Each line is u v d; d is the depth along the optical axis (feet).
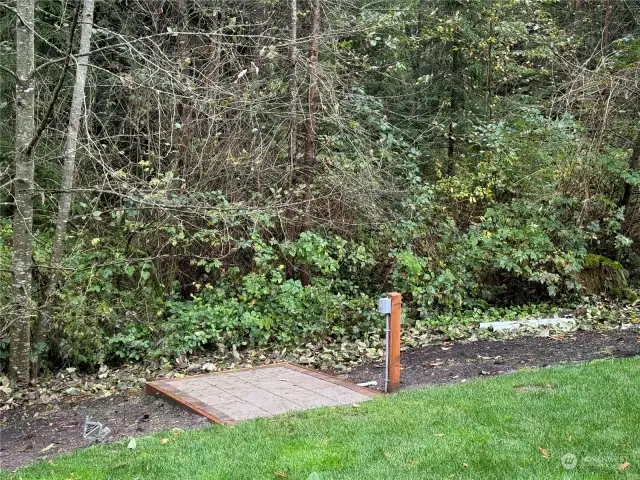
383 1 37.88
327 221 31.73
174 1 32.27
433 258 34.45
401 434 14.55
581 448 13.19
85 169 28.78
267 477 12.46
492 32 43.52
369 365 24.72
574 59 41.57
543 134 35.27
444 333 29.53
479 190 35.53
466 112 45.03
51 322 25.52
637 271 38.83
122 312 27.55
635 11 46.55
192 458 13.70
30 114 22.79
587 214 36.06
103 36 31.86
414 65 47.03
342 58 33.06
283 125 31.63
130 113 29.43
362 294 32.17
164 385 20.92
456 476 12.08
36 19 29.96
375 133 35.35
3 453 16.61
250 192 30.55
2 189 25.36
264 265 29.04
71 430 18.33
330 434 14.83
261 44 30.17
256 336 28.78
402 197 33.96
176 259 30.37
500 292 35.42
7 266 25.76
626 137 36.91
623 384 17.67
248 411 17.62
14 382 23.93
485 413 15.76
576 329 28.63
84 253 27.30
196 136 29.68
